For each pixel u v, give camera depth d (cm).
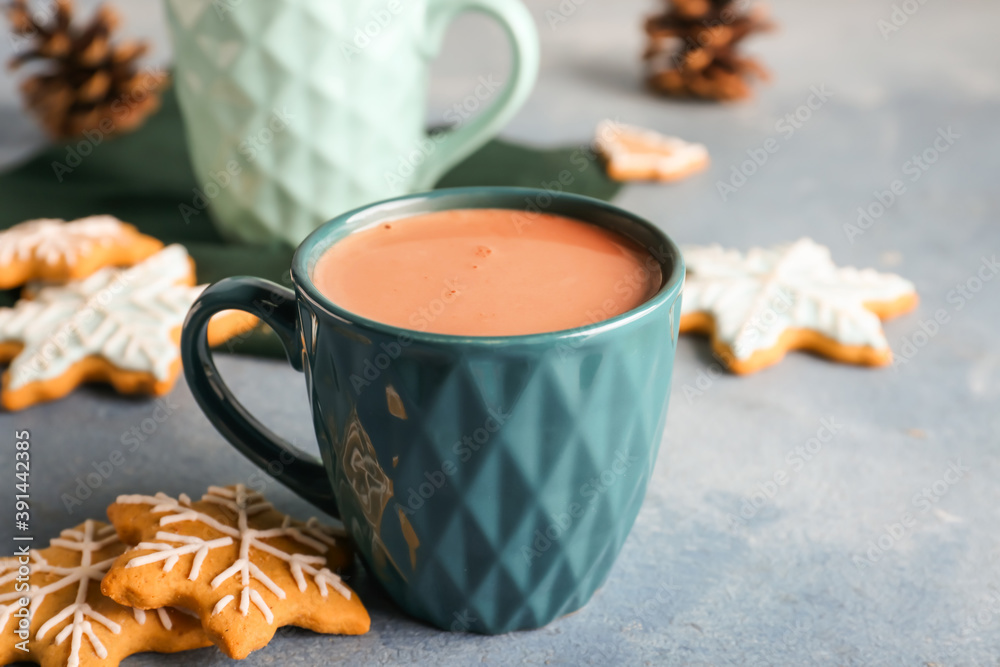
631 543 43
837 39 109
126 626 37
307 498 41
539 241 40
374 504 37
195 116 55
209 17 52
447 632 39
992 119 83
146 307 52
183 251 55
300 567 39
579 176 69
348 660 38
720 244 61
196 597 37
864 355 52
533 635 39
